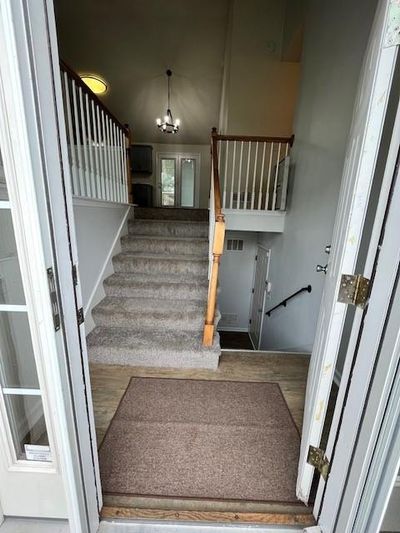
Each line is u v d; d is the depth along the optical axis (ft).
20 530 3.47
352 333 2.94
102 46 15.85
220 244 6.46
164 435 5.02
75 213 7.07
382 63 2.40
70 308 2.75
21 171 2.17
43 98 2.24
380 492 2.82
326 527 3.42
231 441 4.93
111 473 4.29
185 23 14.65
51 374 2.64
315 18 9.22
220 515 3.73
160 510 3.77
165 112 19.88
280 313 12.03
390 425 2.61
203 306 8.39
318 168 8.31
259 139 11.01
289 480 4.25
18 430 3.25
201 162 23.39
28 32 2.02
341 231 3.22
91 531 3.39
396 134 2.36
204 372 6.94
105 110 8.93
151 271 9.55
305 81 9.94
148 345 7.12
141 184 22.84
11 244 2.55
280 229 12.09
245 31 13.29
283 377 6.83
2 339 2.92
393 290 2.45
